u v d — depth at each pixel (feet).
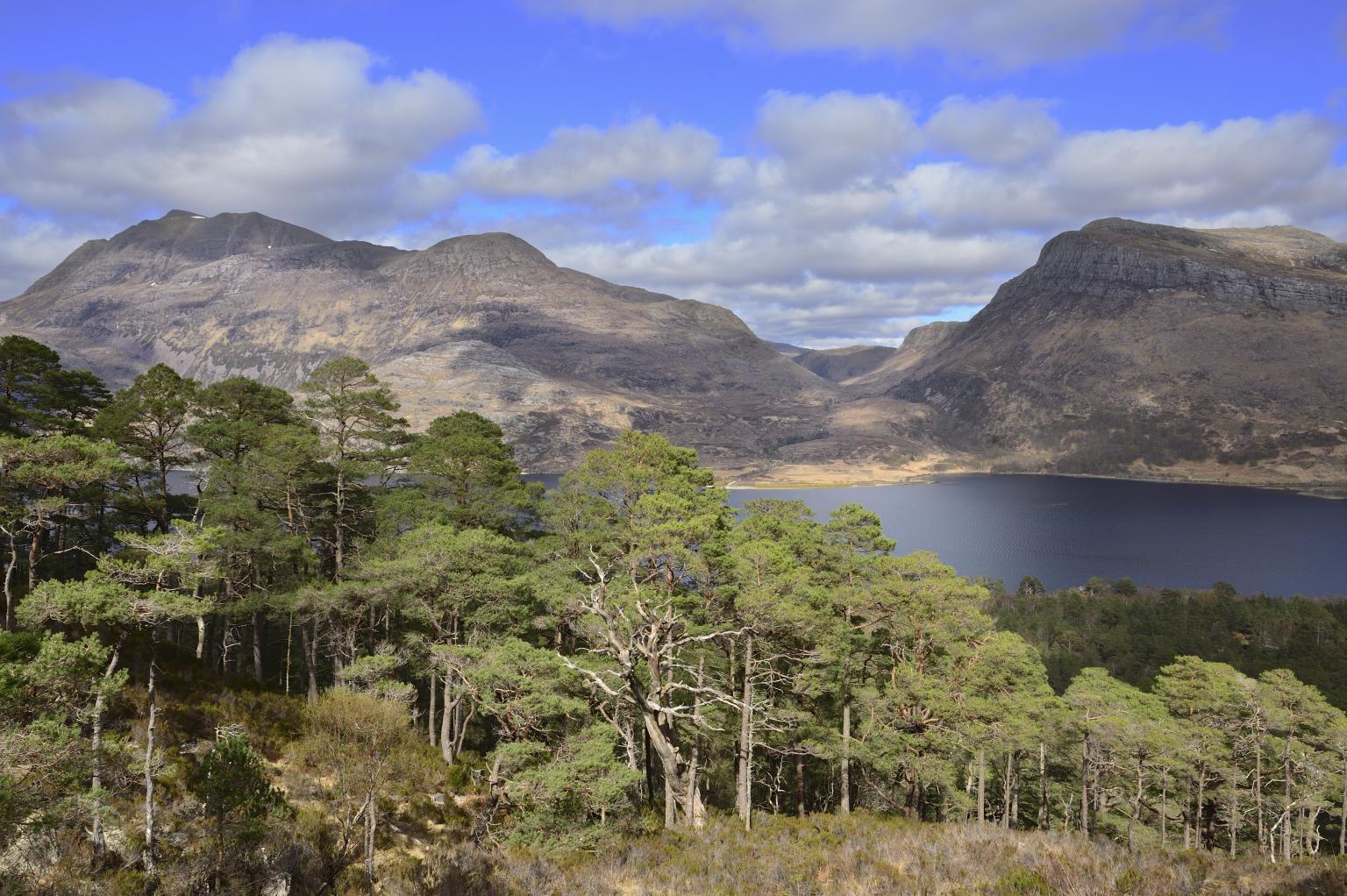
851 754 100.94
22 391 124.88
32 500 80.43
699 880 48.47
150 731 48.42
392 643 113.80
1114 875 43.14
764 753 120.67
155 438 121.70
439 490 132.98
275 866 48.57
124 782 54.60
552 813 64.44
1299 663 336.70
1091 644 378.73
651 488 124.67
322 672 143.95
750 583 93.45
